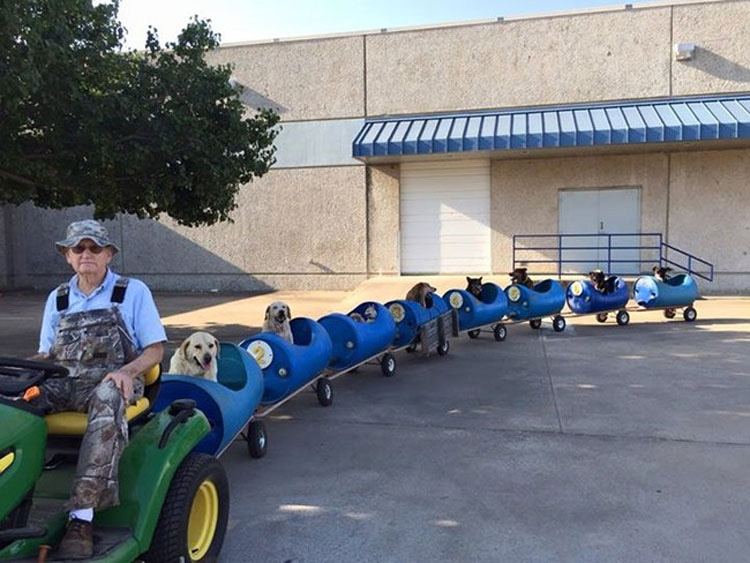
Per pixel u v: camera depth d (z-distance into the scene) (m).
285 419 6.67
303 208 19.33
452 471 5.14
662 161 17.08
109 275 3.47
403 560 3.77
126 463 3.18
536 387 7.86
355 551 3.88
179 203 9.55
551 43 17.39
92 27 7.84
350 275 19.12
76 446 3.24
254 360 5.82
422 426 6.37
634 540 3.95
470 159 18.08
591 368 8.88
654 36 16.84
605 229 17.50
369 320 8.38
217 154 8.84
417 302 9.59
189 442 3.41
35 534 2.69
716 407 6.83
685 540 3.94
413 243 18.70
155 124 8.22
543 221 17.80
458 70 17.97
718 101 16.27
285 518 4.34
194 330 12.39
